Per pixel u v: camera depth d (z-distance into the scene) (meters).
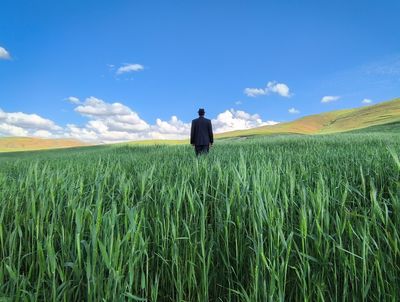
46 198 2.97
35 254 2.52
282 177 3.55
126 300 2.13
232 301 2.37
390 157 4.23
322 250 2.34
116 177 4.08
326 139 18.61
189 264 2.31
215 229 2.68
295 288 2.29
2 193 3.34
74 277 2.23
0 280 2.09
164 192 2.94
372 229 2.49
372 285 2.20
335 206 2.81
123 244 2.15
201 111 10.39
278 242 2.13
